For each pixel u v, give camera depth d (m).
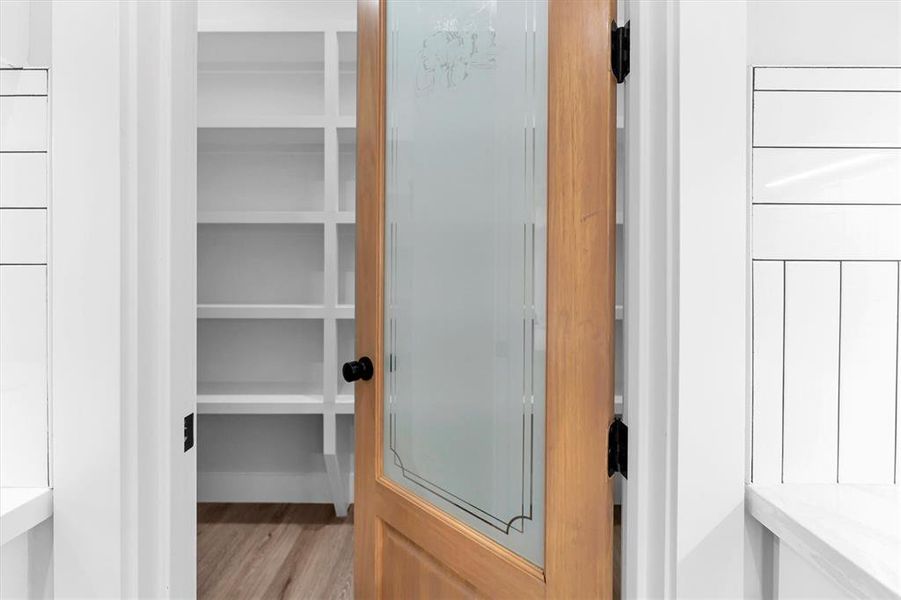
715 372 0.88
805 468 0.90
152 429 0.99
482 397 1.19
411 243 1.39
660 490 0.91
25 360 0.95
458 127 1.25
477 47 1.20
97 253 0.93
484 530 1.19
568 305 1.00
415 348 1.37
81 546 0.93
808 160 0.91
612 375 0.97
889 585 0.61
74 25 0.93
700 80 0.87
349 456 3.02
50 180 0.95
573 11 0.99
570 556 1.00
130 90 0.95
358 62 1.54
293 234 3.05
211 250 3.06
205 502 3.08
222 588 2.18
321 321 3.05
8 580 0.92
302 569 2.33
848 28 0.92
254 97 3.03
